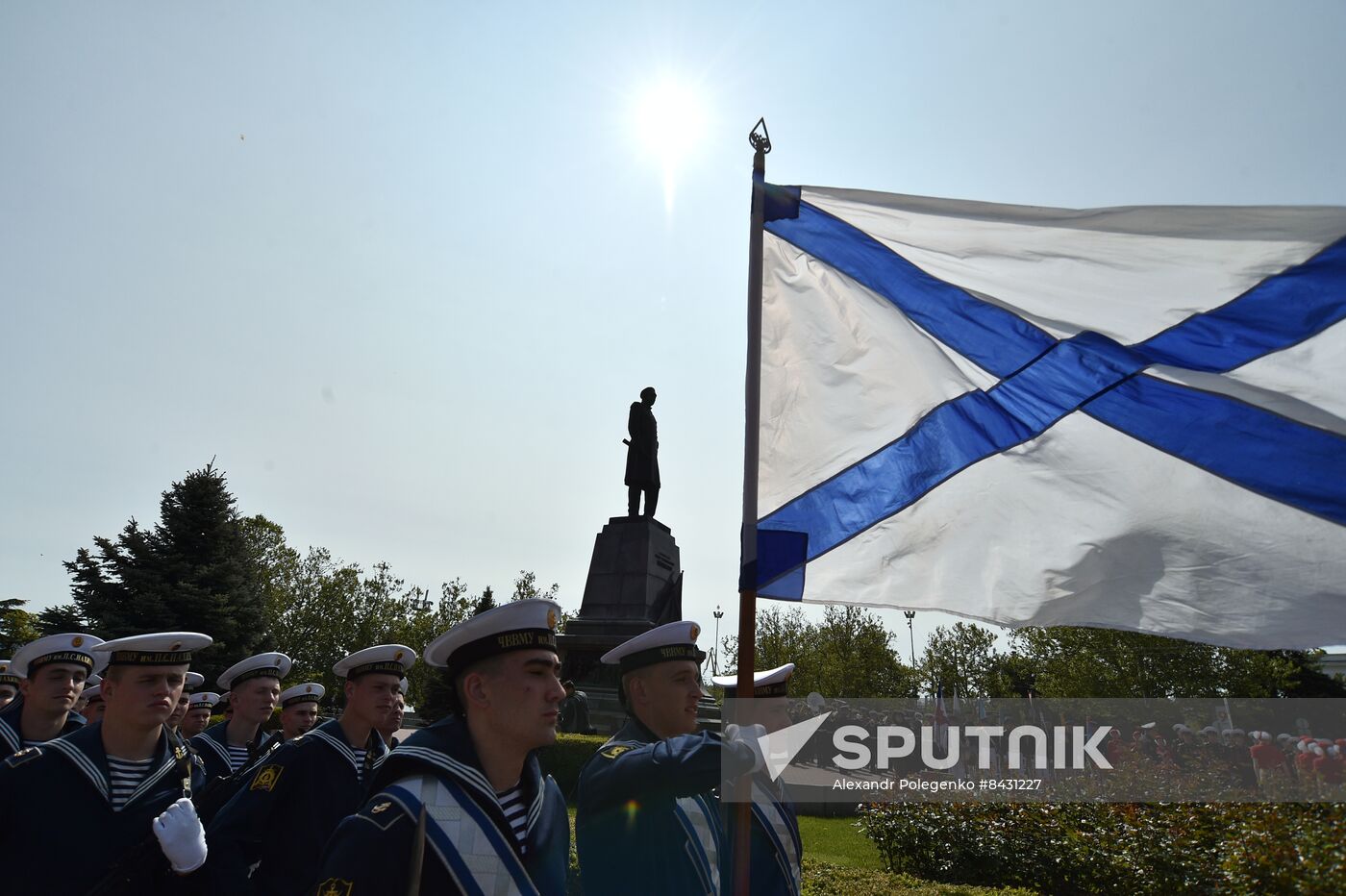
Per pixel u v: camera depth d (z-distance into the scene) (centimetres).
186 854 368
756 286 421
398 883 252
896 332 420
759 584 393
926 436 404
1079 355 394
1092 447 382
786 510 405
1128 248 399
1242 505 353
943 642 4169
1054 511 379
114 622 2897
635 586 2188
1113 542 367
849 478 405
